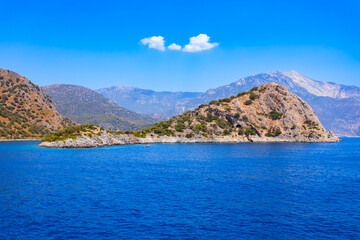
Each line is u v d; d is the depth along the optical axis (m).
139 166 104.50
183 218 44.84
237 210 49.06
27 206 50.72
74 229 40.25
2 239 36.88
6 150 178.88
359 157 149.12
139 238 37.44
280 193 61.53
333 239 37.88
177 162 118.44
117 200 54.69
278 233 39.53
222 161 122.62
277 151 179.62
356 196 59.72
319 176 85.00
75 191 62.09
